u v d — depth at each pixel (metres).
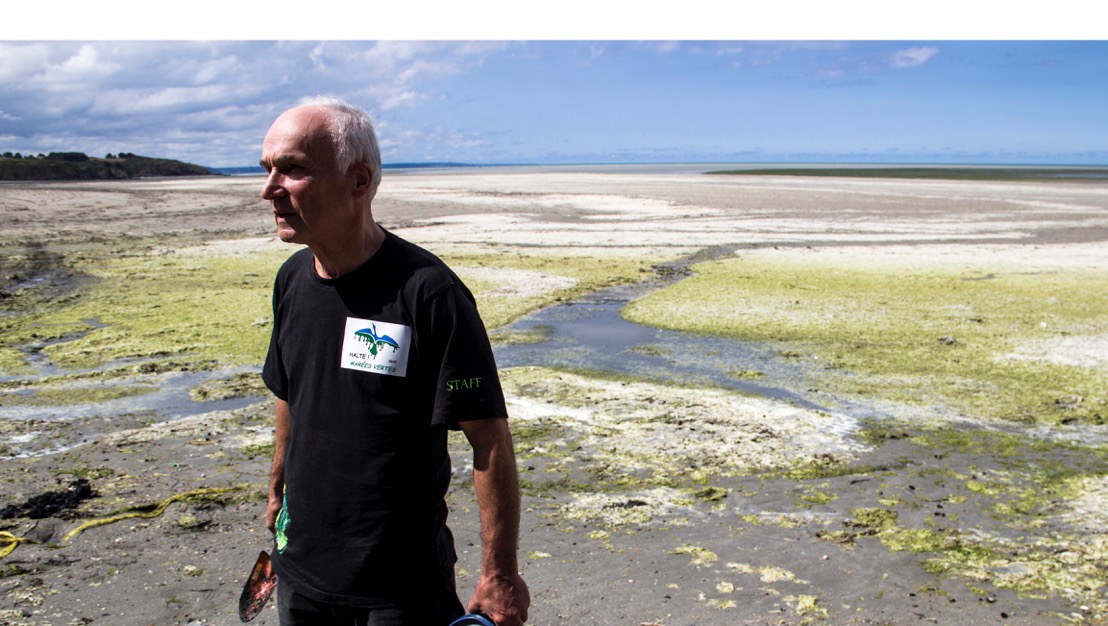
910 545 6.17
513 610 2.64
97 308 15.04
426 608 2.75
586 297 16.53
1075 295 16.48
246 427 8.75
